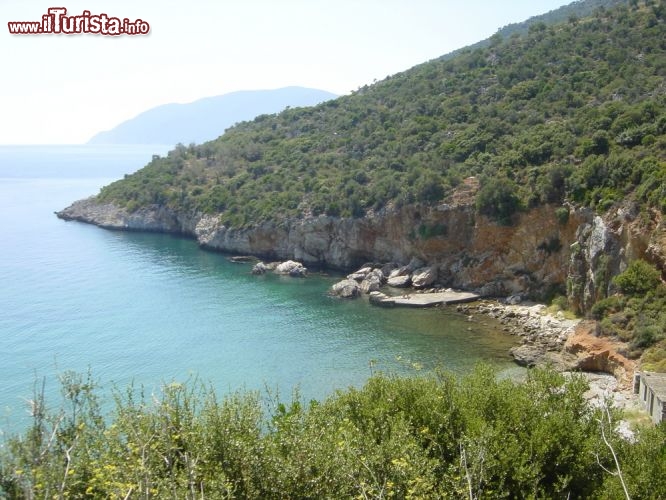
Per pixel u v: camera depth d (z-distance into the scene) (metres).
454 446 15.33
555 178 62.53
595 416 18.45
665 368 37.78
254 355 50.22
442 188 72.62
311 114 129.75
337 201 83.31
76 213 130.38
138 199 119.81
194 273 80.12
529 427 16.77
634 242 49.50
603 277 52.06
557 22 120.38
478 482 12.26
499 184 66.31
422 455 14.11
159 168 129.38
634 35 86.81
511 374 44.69
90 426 12.05
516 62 97.38
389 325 57.81
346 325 58.09
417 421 16.62
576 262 56.78
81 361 48.09
